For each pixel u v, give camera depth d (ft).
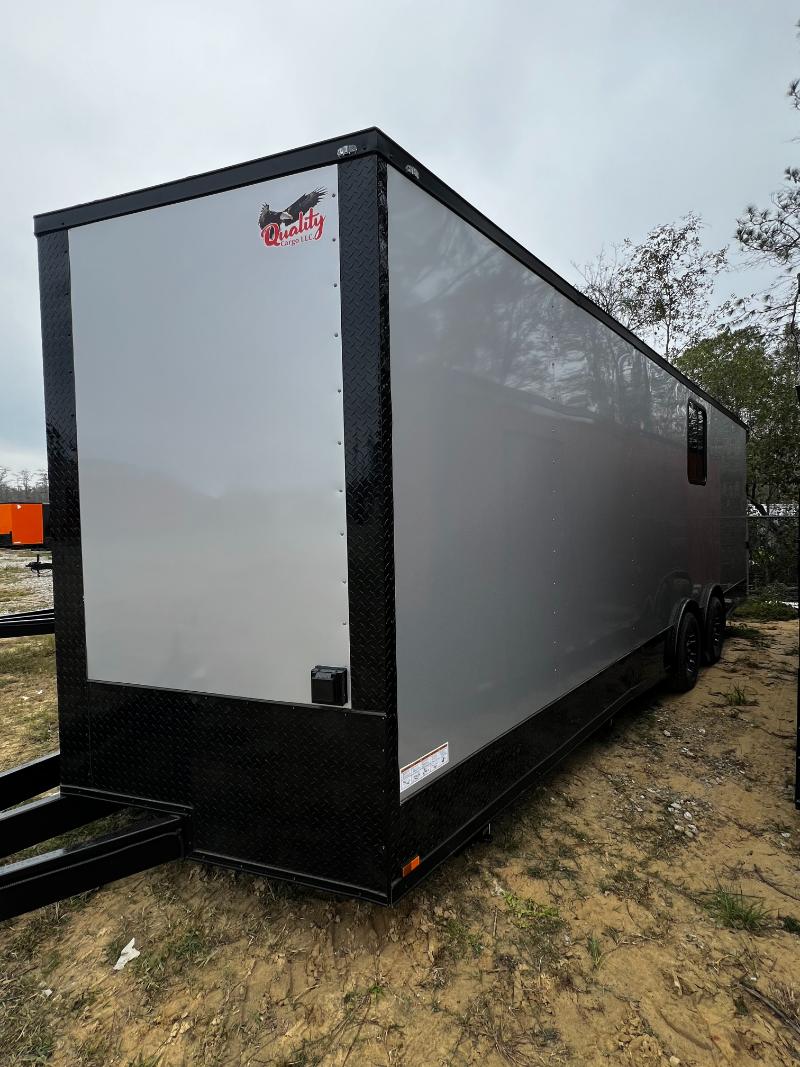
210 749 6.67
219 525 6.51
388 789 5.86
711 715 14.58
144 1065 5.34
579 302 10.09
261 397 6.26
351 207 5.78
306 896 7.53
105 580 7.14
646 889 7.91
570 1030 5.76
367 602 5.87
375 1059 5.41
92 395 7.10
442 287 6.67
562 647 9.63
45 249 7.27
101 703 7.25
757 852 8.81
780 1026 5.84
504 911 7.41
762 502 39.75
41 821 7.08
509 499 8.05
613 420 11.55
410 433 6.17
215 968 6.43
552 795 10.43
